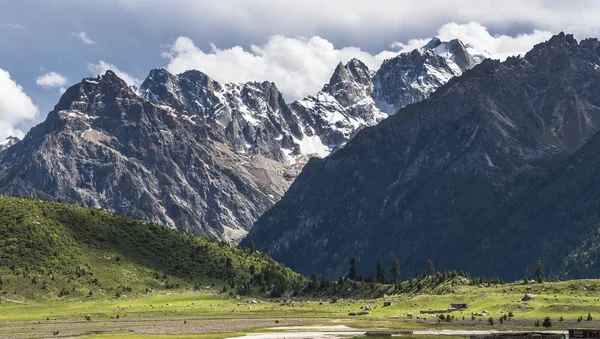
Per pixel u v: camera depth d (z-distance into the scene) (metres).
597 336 185.50
